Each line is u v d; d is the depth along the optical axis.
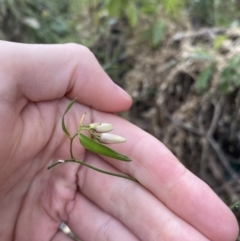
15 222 0.09
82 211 0.09
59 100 0.09
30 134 0.08
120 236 0.09
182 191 0.08
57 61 0.08
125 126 0.09
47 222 0.09
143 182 0.08
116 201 0.09
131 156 0.08
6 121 0.07
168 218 0.08
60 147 0.09
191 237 0.08
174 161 0.08
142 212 0.08
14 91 0.08
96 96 0.08
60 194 0.09
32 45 0.08
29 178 0.09
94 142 0.07
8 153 0.08
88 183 0.09
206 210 0.08
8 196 0.09
